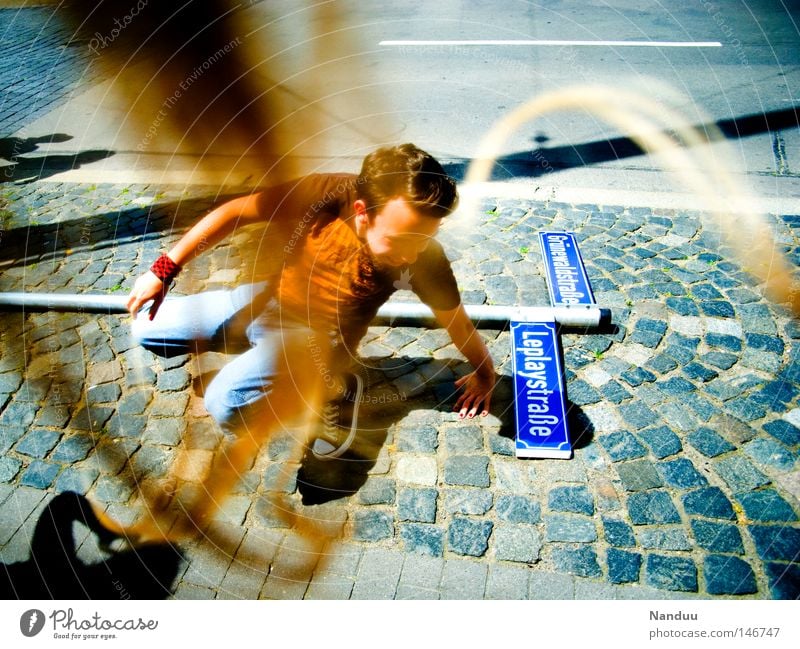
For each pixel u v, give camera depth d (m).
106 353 2.85
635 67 5.55
